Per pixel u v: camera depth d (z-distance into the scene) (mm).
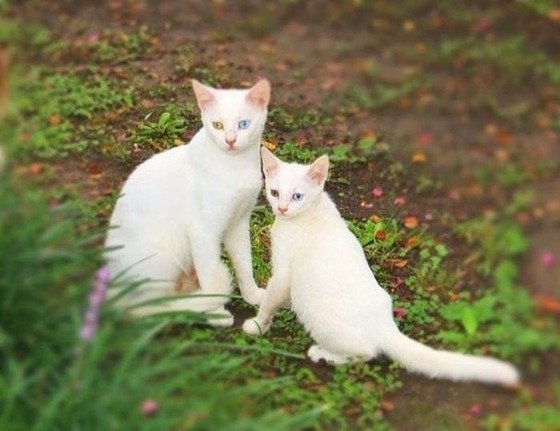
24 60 9633
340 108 9172
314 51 10242
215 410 4836
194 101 9047
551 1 10711
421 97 9352
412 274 7004
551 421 5562
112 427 4465
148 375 4844
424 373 5844
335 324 5836
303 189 5926
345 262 5902
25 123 7887
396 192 7973
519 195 7875
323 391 5727
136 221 6008
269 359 6000
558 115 8984
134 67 9703
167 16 10867
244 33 10586
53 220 5699
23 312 4953
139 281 5621
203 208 5938
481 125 8883
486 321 6410
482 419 5621
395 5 11023
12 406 4551
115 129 8523
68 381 4629
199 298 6109
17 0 10977
